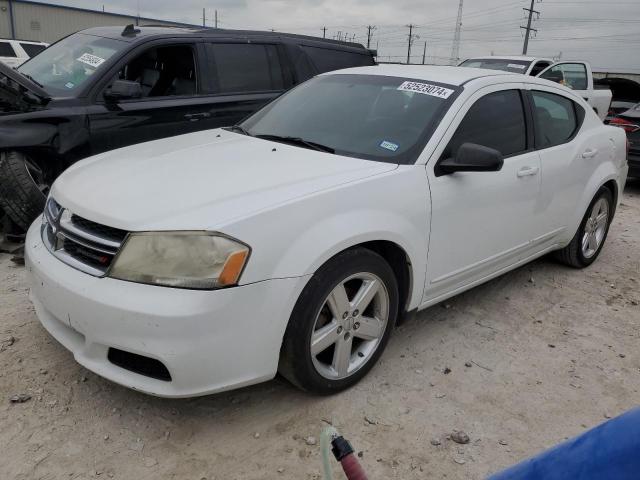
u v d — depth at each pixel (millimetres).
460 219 3396
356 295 2926
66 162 4941
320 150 3389
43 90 4863
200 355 2377
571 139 4484
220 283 2375
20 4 29547
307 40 6797
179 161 3172
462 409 2963
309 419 2795
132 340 2373
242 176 2895
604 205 5023
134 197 2674
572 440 1063
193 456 2518
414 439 2715
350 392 3025
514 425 2873
